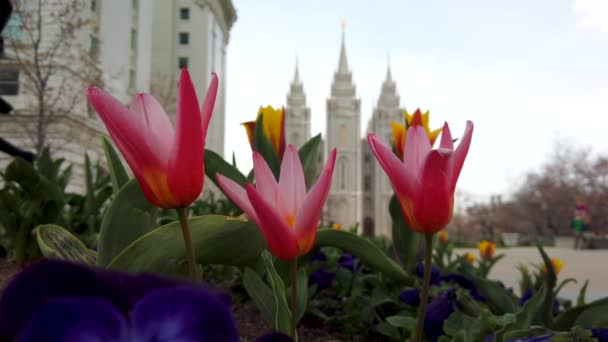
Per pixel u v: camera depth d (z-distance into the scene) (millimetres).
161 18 48219
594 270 9492
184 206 835
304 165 1765
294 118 77438
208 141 43562
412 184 935
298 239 863
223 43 58719
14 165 2004
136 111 847
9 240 2404
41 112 14703
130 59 25297
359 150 74062
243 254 1278
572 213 46500
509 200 53938
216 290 444
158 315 398
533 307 1188
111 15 21812
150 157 792
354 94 75062
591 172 46094
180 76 761
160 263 1076
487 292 1632
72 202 2982
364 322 1967
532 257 13703
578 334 969
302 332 1916
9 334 397
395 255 2301
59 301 379
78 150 17969
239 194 875
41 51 16578
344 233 1432
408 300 1918
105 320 387
